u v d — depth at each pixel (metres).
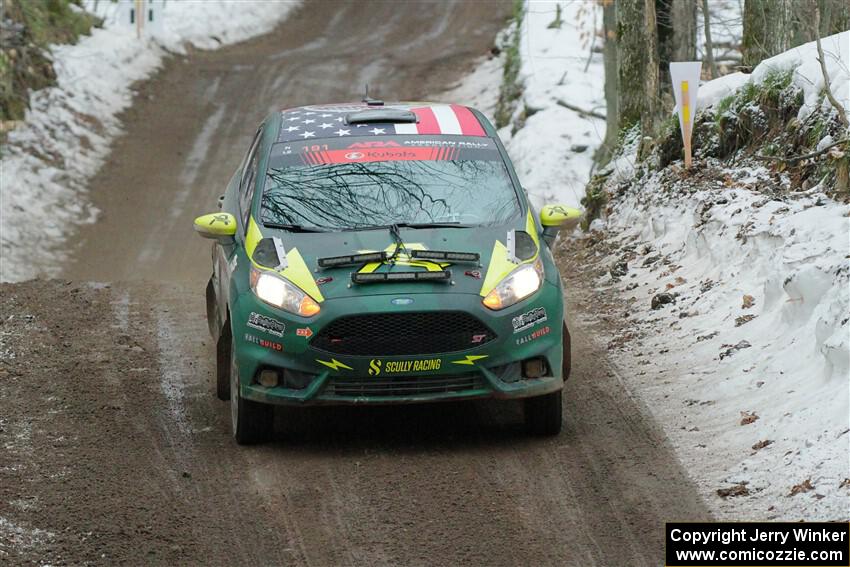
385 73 98.88
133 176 73.25
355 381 21.62
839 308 23.05
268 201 24.56
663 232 36.38
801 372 23.27
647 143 43.03
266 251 23.08
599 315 31.62
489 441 23.08
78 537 18.70
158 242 63.50
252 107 88.88
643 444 22.17
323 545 18.36
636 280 33.81
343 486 20.80
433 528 18.86
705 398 23.98
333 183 24.89
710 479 20.14
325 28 116.75
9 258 59.81
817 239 27.05
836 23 39.69
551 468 21.34
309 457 22.39
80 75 85.50
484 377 21.73
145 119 83.75
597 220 42.31
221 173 74.88
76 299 36.69
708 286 30.16
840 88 32.31
